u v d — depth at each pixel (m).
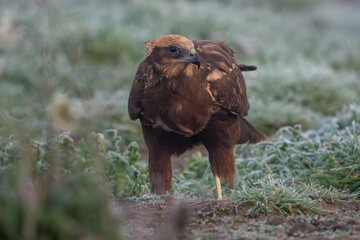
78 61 7.36
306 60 24.69
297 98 19.19
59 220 5.71
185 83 9.61
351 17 45.88
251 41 27.39
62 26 7.38
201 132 10.47
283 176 11.81
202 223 8.29
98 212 6.04
